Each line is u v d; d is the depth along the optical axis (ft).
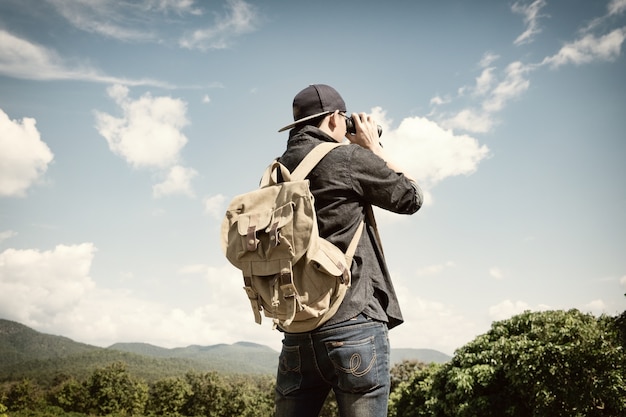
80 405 325.62
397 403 94.43
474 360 64.18
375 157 6.14
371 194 5.98
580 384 48.78
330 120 6.67
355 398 5.48
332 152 6.04
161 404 337.52
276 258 5.30
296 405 6.03
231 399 337.31
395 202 6.06
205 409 334.85
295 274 5.33
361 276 5.72
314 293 5.28
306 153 6.13
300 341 5.69
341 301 5.45
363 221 6.04
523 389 54.90
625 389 46.11
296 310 5.15
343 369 5.42
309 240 5.18
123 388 334.85
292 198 5.45
